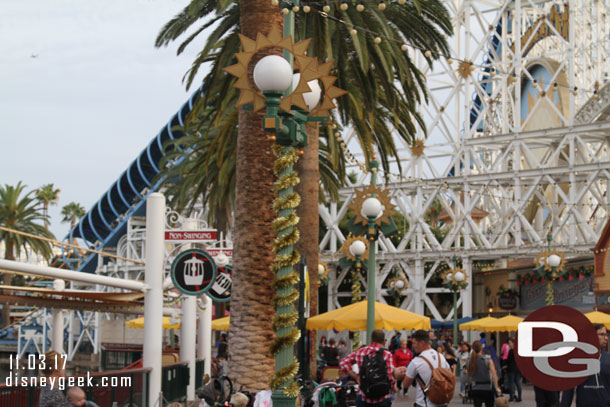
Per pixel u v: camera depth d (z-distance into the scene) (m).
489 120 67.62
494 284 62.56
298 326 13.89
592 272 48.31
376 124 27.80
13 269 13.88
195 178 38.03
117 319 68.38
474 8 65.75
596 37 66.19
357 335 23.17
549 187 68.75
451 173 73.75
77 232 83.12
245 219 19.03
